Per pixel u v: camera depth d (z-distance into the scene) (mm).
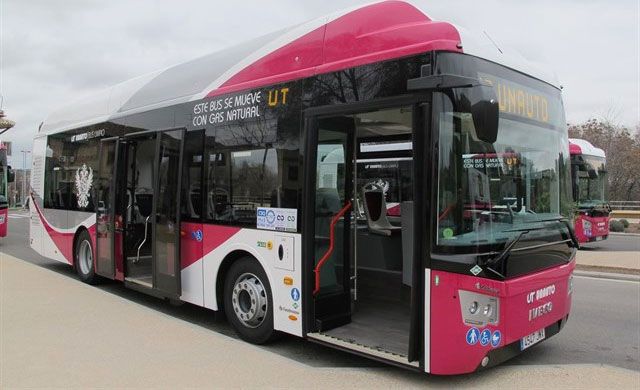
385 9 4758
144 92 7625
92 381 4449
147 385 4375
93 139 8820
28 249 15180
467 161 4164
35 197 11234
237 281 5887
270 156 5477
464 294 4082
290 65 5422
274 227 5379
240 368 4820
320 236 5199
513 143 4660
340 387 4402
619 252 14469
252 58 5906
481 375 4777
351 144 5574
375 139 7766
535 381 4645
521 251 4430
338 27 5047
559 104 5457
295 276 5164
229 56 6297
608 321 6992
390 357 4465
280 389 4340
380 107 4512
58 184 10172
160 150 6973
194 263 6406
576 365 5133
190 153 6555
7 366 4789
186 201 6547
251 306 5676
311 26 5340
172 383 4426
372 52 4672
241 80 5973
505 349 4359
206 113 6355
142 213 7570
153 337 5742
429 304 4172
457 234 4098
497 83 4535
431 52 4191
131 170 7809
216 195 6113
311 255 5086
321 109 4988
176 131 6711
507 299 4254
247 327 5770
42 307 7055
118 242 7902
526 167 4793
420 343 4250
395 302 6445
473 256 4098
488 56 4488
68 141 9789
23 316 6570
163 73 7395
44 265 11766
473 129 4168
